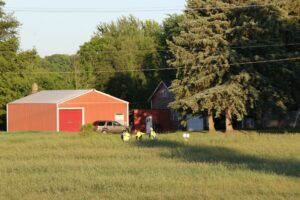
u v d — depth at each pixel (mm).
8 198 25562
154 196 25375
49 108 94938
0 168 37438
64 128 94938
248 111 81375
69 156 46375
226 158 43000
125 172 34188
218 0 81188
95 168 36688
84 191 27047
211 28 80562
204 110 81375
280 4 82188
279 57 79438
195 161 40844
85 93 97500
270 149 49875
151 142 60031
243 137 65875
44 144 58719
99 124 92250
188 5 83250
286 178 30641
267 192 26000
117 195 25766
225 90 76625
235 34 80000
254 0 79438
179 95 82188
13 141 64812
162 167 36469
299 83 81812
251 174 32250
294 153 46250
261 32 79500
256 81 78312
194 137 68750
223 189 27031
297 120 94375
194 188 27438
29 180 31156
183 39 81812
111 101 100938
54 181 30531
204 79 78875
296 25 81938
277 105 79688
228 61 78250
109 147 55094
